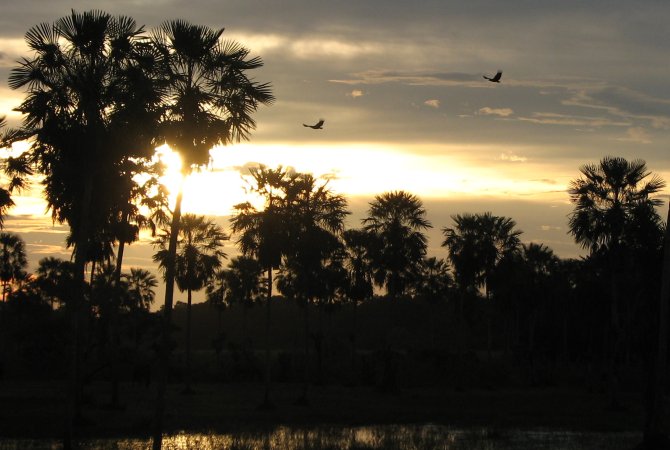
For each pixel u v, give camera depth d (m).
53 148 26.95
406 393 60.06
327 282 68.88
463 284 72.00
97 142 26.28
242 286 90.62
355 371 73.69
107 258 44.97
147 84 24.61
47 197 31.69
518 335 87.69
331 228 48.56
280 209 46.22
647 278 33.22
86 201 26.59
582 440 29.53
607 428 34.59
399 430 33.19
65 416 25.02
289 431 32.22
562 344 84.38
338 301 83.56
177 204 24.84
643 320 32.41
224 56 24.64
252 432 31.62
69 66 25.72
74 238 38.16
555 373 79.12
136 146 26.80
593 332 74.25
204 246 60.22
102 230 39.06
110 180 31.33
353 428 34.19
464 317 81.75
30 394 50.19
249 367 75.75
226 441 28.25
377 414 41.31
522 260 73.50
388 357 62.75
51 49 25.48
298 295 69.88
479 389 66.88
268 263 46.12
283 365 76.19
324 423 36.47
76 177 29.02
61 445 26.61
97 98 25.45
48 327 44.44
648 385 28.73
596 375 75.38
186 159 24.81
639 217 41.06
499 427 34.97
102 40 25.64
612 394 45.62
